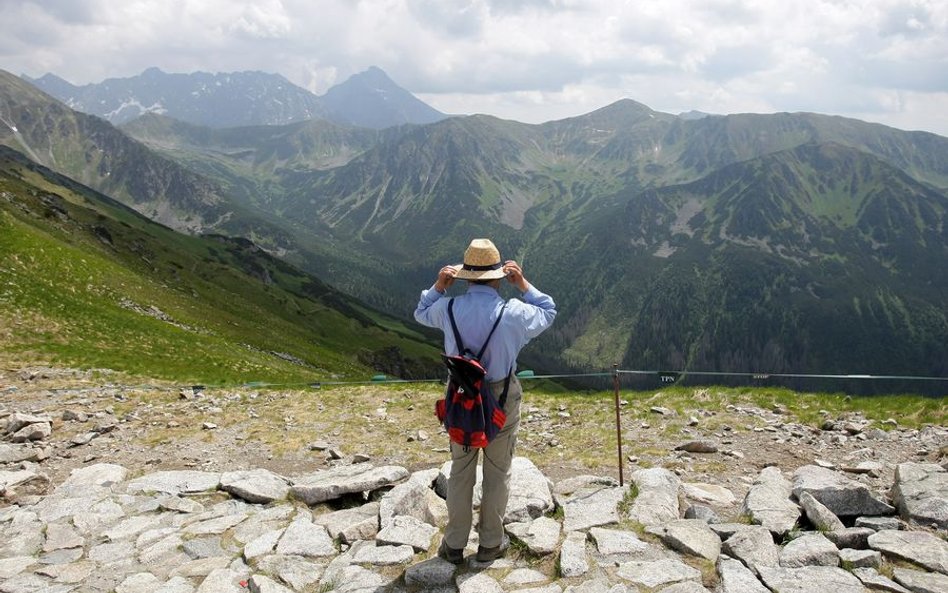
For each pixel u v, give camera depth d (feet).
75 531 29.32
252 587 22.17
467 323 20.34
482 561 22.48
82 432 52.03
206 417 58.49
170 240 620.90
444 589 20.83
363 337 540.52
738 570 20.27
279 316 481.46
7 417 55.57
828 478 28.35
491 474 21.88
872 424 48.65
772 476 30.68
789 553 21.16
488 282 20.80
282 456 46.03
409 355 533.96
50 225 365.61
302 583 22.68
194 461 44.52
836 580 19.51
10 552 27.20
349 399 68.23
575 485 33.78
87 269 245.04
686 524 23.84
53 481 39.65
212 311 341.82
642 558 21.79
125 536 28.55
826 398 59.26
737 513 27.71
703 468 38.22
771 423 50.21
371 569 22.75
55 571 24.73
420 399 67.56
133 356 146.61
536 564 22.06
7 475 38.22
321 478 35.58
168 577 23.95
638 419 54.13
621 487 30.25
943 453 39.01
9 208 347.36
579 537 23.49
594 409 60.13
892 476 35.29
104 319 182.39
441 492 32.12
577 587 19.77
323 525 28.32
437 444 48.39
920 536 22.16
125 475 39.04
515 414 21.36
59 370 96.73
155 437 50.75
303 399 68.28
